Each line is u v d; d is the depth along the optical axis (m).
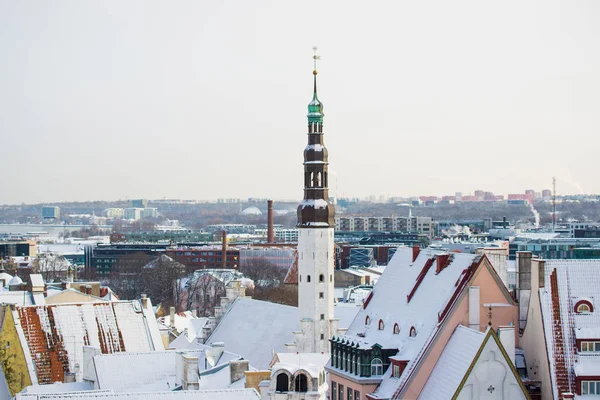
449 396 139.00
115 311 199.62
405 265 177.38
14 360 187.88
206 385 159.25
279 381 128.12
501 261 157.62
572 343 143.62
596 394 140.75
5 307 191.25
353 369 163.88
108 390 142.75
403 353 157.88
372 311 177.50
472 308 151.50
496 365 137.75
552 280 147.62
